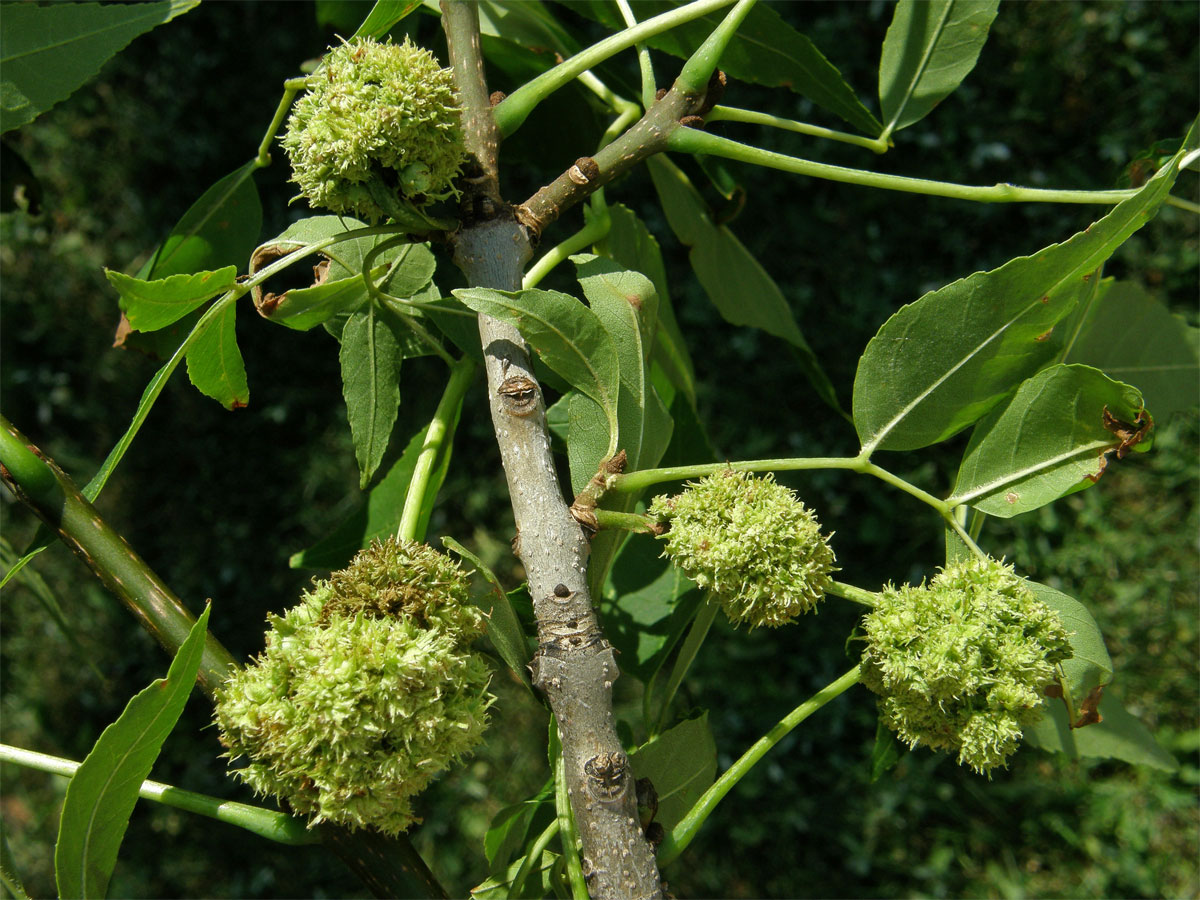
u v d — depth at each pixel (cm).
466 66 31
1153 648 89
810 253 97
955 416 32
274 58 99
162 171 99
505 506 92
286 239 35
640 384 31
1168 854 85
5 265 98
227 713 28
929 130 98
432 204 30
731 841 87
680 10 31
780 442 93
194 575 93
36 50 32
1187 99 97
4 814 89
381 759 28
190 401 97
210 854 88
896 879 87
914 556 91
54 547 93
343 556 37
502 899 32
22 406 96
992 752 29
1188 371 38
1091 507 92
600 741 28
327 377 97
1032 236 97
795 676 90
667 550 30
